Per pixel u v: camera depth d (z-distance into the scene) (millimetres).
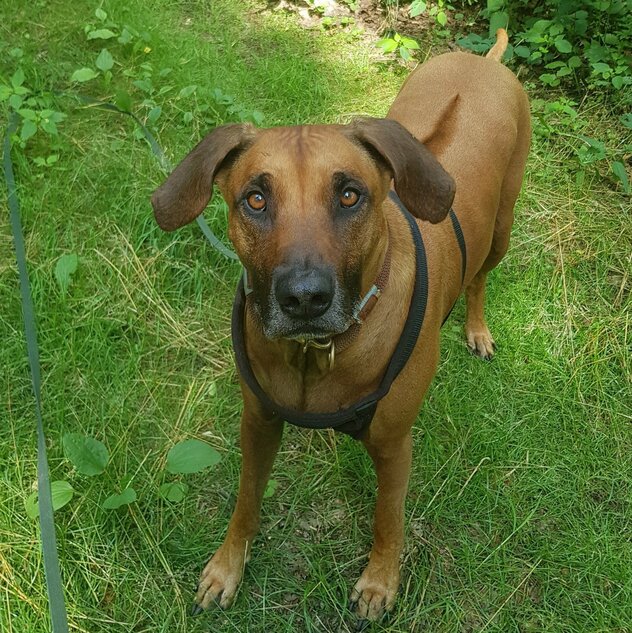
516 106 992
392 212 720
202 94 1372
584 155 1360
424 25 1681
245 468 814
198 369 1064
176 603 835
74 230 1163
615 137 1428
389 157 657
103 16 1456
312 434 994
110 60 1340
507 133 951
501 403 1046
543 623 846
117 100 1291
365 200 625
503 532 923
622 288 1193
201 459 857
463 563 888
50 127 1195
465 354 1100
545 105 1452
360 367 677
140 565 856
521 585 877
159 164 1246
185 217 676
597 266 1221
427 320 736
